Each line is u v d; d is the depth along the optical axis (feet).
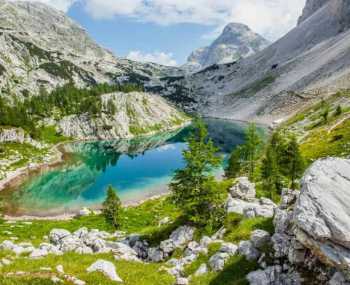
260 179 249.96
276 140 256.11
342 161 68.85
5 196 293.43
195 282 80.59
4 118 441.27
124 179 356.79
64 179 353.10
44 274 73.51
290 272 69.10
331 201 59.52
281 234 79.05
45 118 622.13
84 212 243.40
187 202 120.88
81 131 600.80
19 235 173.47
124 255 100.22
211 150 124.47
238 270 79.00
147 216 220.23
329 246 56.59
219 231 108.68
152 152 504.84
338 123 383.04
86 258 93.40
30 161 393.29
